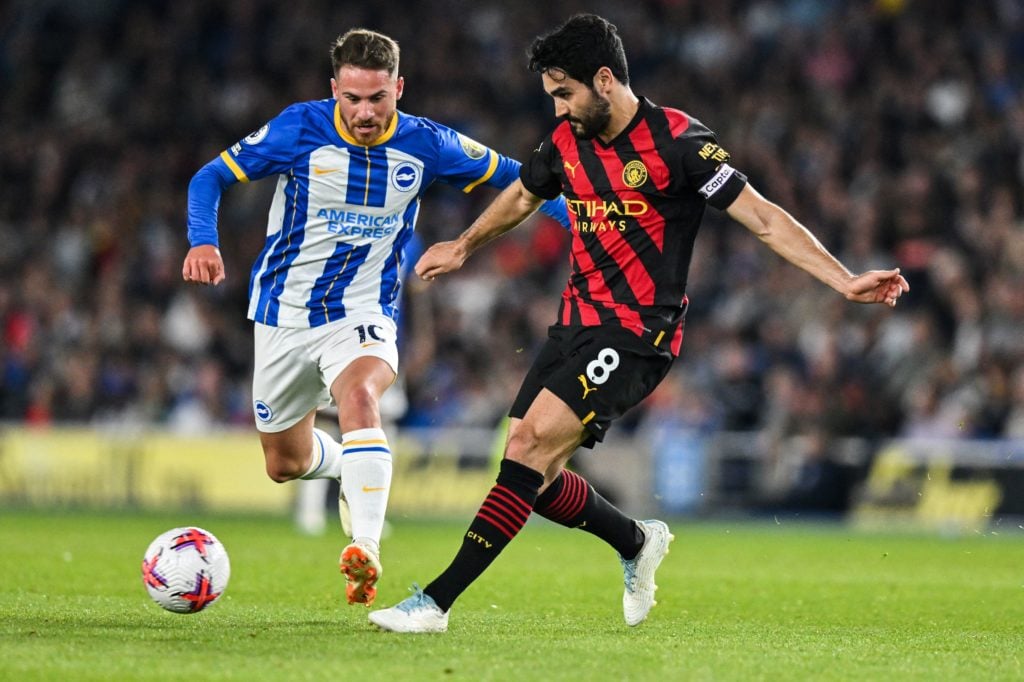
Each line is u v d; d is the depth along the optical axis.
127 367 66.06
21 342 67.69
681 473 57.56
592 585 29.53
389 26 82.31
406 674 16.42
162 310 70.19
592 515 21.53
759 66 77.00
